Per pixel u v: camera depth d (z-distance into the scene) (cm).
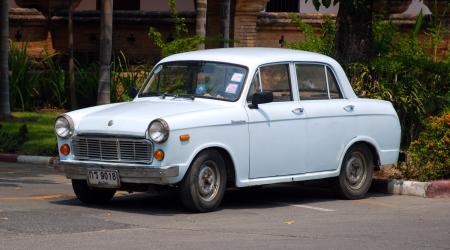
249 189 1559
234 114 1284
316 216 1272
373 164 1491
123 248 999
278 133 1335
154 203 1362
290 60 1384
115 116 1259
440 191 1506
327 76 1438
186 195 1241
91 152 1273
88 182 1266
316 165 1392
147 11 2802
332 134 1409
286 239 1079
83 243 1020
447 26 2548
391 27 2127
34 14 2773
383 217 1273
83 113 1309
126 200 1393
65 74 2588
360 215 1290
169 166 1213
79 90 2577
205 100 1320
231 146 1277
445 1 2566
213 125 1254
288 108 1352
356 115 1447
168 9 3009
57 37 2825
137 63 2767
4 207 1269
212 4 2722
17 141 1973
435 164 1558
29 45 2788
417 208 1370
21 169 1767
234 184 1299
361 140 1453
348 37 1981
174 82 1366
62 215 1213
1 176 1647
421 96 1953
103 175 1248
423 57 2080
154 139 1209
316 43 2162
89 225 1139
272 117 1327
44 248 989
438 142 1557
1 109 2323
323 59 1438
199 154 1247
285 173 1352
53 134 2102
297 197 1474
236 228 1149
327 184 1559
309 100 1398
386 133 1496
